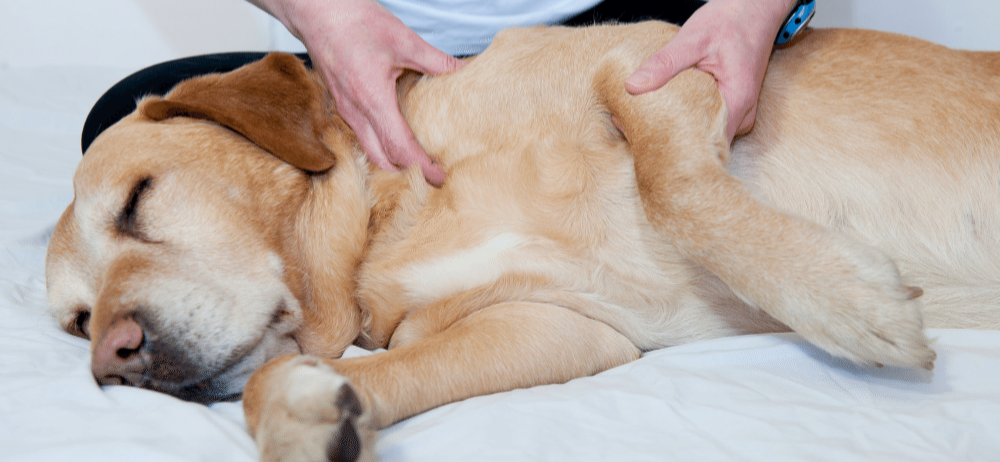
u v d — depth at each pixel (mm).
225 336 1489
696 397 1192
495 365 1423
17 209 2648
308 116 1761
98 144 1698
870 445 1036
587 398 1190
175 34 5586
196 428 1081
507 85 1687
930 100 1604
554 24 2455
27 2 5383
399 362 1371
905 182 1550
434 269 1646
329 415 1009
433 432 1115
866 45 1749
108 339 1356
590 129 1620
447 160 1699
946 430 1063
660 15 2633
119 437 1048
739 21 1625
